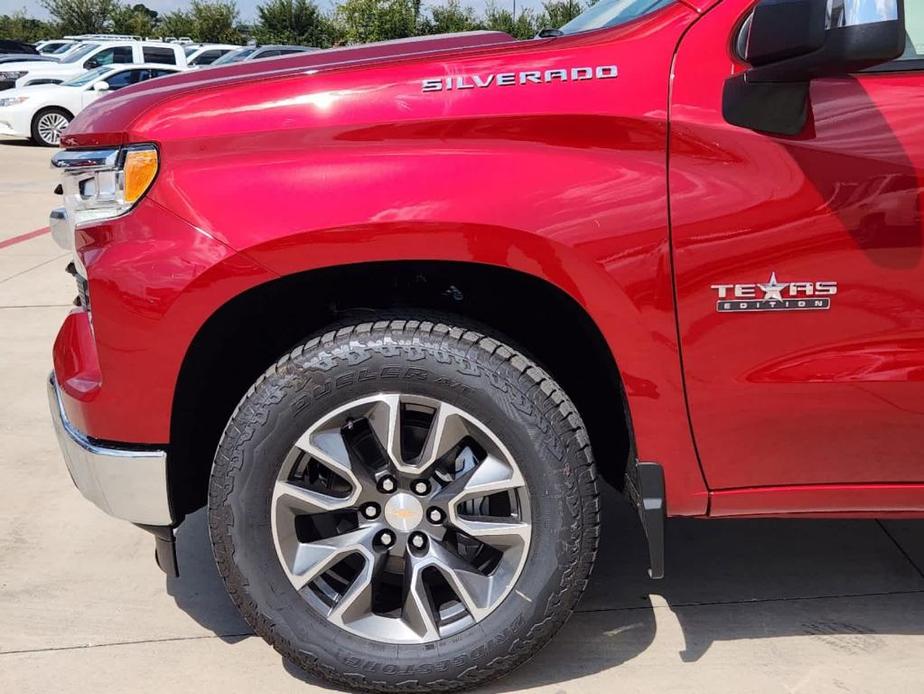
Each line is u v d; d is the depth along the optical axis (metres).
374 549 2.07
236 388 2.26
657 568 2.02
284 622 2.06
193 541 2.89
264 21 40.34
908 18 1.90
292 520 2.06
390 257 1.88
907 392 1.95
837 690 2.16
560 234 1.86
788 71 1.70
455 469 2.08
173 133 1.91
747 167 1.86
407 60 1.93
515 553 2.04
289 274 1.89
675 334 1.92
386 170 1.87
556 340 2.25
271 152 1.91
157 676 2.22
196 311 1.91
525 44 1.96
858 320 1.91
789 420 1.98
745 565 2.71
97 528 2.94
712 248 1.88
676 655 2.30
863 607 2.49
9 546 2.82
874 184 1.86
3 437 3.63
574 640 2.36
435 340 1.95
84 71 16.27
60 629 2.41
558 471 1.98
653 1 2.15
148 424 1.98
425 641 2.06
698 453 2.01
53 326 5.14
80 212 1.99
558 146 1.88
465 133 1.89
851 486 2.04
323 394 1.96
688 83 1.87
